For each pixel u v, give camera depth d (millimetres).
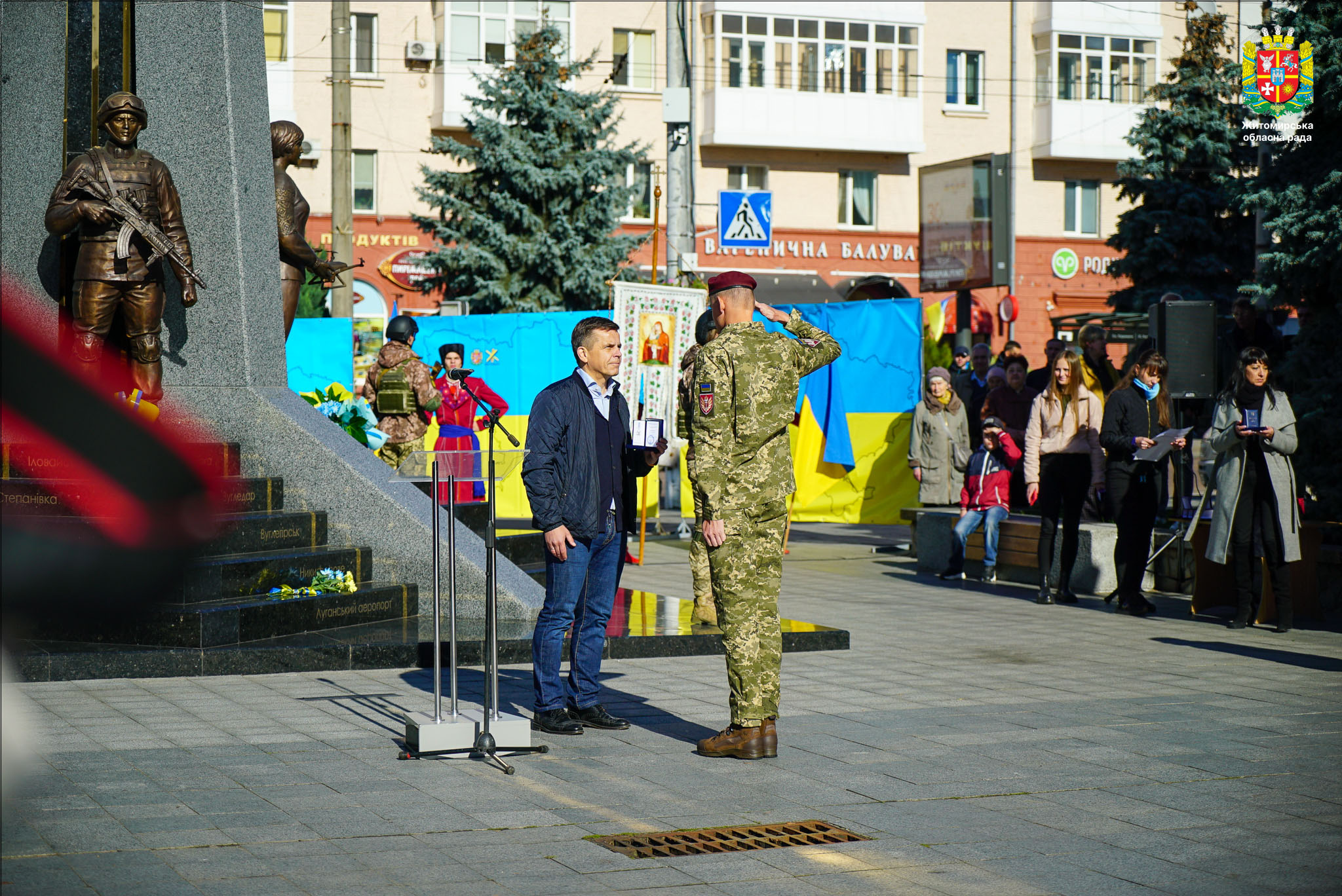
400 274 36156
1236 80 31078
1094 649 9219
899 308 16875
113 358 9875
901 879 4195
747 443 6012
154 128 10320
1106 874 4258
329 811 4918
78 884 3969
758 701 5957
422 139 36375
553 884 4086
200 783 5305
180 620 7965
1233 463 10258
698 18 38000
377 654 8180
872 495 17016
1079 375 11547
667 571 13836
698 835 4688
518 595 9375
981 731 6539
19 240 10102
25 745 1981
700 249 37906
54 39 10148
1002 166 19703
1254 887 4137
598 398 6641
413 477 6051
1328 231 13094
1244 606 10289
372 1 35844
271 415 10086
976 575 13586
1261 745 6250
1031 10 40281
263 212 10586
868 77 38938
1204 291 31031
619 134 37562
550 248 30516
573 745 6227
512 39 36344
